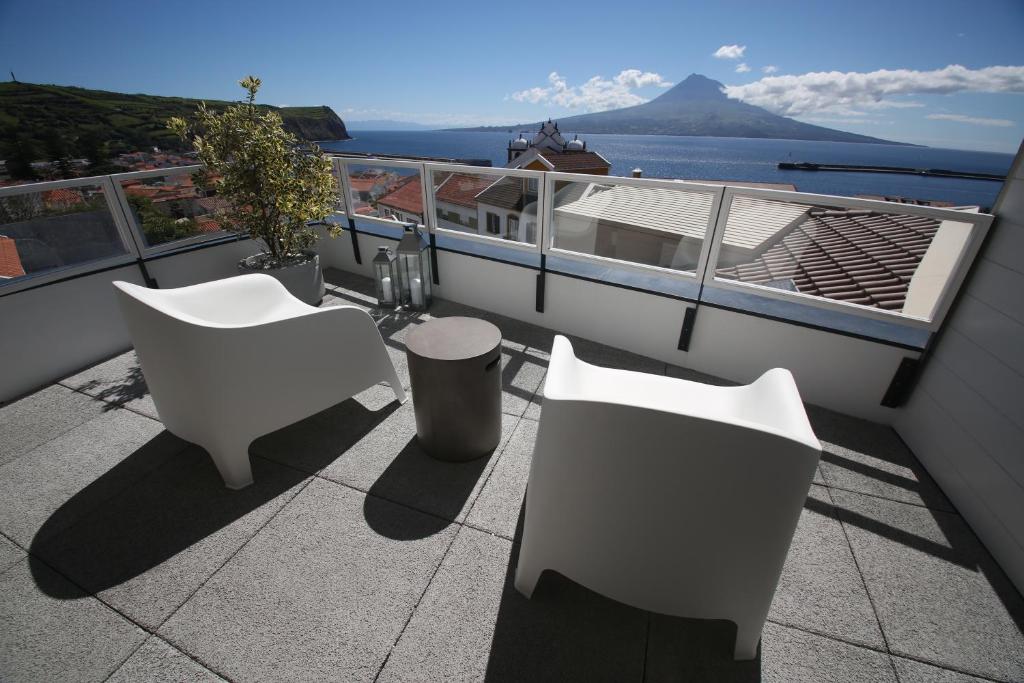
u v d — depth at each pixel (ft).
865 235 8.11
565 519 4.50
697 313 9.84
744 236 9.02
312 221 14.85
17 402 8.89
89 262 10.41
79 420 8.34
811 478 3.59
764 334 9.25
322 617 5.03
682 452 3.71
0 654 4.67
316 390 7.35
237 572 5.51
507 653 4.73
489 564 5.66
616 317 10.95
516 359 10.61
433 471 7.14
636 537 4.29
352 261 15.81
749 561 4.08
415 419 7.59
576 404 3.82
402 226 14.39
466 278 13.12
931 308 7.65
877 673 4.65
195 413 6.48
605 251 10.82
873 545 6.12
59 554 5.73
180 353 6.03
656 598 4.59
